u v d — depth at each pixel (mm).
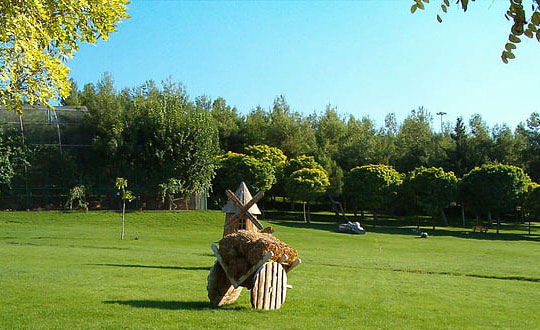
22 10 10938
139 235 44719
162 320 11891
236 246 13609
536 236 67375
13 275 18047
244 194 22469
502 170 73312
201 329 11156
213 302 13984
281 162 89188
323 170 84688
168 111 66312
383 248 42812
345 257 32188
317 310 13969
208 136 66625
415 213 93438
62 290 15492
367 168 78062
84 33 12438
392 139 108688
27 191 59594
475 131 108062
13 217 53344
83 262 23641
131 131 64375
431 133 111375
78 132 64125
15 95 11969
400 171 100188
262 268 13266
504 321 14039
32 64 11398
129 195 40781
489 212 76750
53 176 60938
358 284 19844
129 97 76438
